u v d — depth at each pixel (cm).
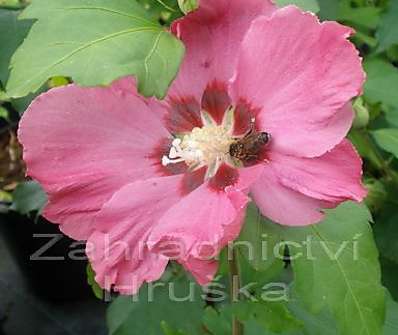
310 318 37
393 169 47
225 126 27
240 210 24
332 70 24
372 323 29
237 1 26
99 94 26
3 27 38
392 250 44
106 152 27
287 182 25
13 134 70
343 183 25
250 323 38
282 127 26
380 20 48
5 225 62
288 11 24
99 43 25
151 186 27
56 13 26
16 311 66
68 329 65
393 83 44
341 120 25
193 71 27
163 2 34
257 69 25
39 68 25
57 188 26
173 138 27
